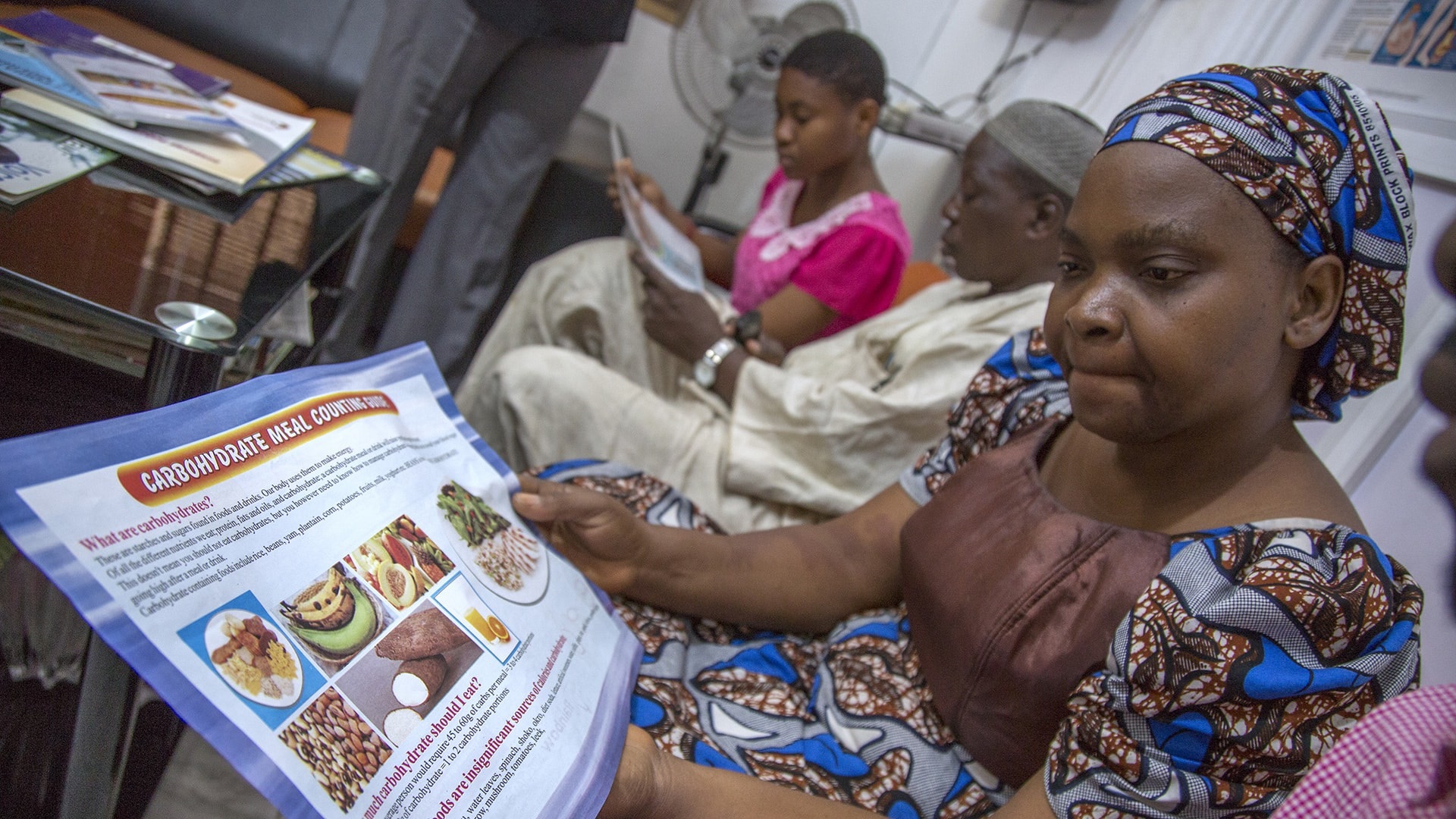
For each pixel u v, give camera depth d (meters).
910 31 2.70
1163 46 1.83
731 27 2.43
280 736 0.43
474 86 1.86
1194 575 0.60
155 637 0.42
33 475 0.42
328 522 0.54
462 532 0.64
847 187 1.83
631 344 1.67
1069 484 0.77
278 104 2.33
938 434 1.26
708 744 0.73
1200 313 0.57
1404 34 1.29
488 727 0.52
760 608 0.90
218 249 0.87
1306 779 0.40
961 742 0.76
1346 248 0.58
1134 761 0.57
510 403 1.27
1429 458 0.79
